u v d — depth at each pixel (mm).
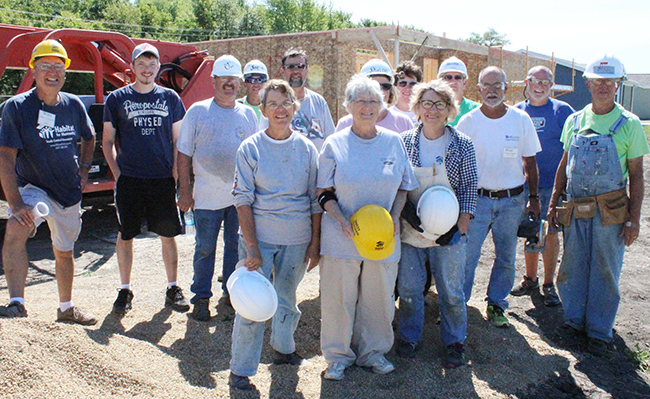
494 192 4426
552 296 5227
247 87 5438
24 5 37312
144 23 42719
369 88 3332
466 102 5180
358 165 3400
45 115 3838
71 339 3445
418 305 4004
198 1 47281
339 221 3348
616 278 4289
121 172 4473
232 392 3338
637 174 4141
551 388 3748
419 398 3439
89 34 7848
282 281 3598
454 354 3869
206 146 4418
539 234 4605
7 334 3301
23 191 3873
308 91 4770
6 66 7566
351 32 13203
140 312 4590
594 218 4273
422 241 3791
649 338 4656
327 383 3547
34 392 2922
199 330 4285
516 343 4324
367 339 3730
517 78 20141
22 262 3844
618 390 3799
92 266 6238
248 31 48188
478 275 6168
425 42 13453
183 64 9844
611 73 4020
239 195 3412
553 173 5234
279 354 3799
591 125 4250
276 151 3428
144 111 4406
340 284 3547
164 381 3338
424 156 3789
